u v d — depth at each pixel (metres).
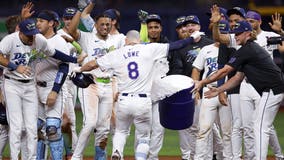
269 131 29.28
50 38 30.36
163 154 38.59
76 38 33.22
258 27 33.19
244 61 28.55
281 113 63.12
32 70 29.75
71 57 30.12
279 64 64.38
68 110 34.28
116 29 34.19
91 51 33.25
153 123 31.56
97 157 32.75
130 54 28.61
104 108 32.50
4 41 29.06
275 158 34.50
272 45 32.34
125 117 28.92
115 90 33.28
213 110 31.03
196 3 70.12
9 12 66.62
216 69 31.66
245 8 69.94
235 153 31.67
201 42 33.88
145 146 28.92
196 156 31.23
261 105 29.16
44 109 31.12
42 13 30.56
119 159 28.75
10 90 29.38
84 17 34.16
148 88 28.69
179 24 34.09
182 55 33.75
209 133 31.12
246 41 28.64
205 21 65.56
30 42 29.17
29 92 29.64
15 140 29.25
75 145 33.69
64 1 69.94
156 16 32.91
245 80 31.39
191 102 27.55
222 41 30.59
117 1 70.81
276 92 28.97
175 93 27.16
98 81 32.16
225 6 69.88
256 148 29.16
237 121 31.56
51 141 30.05
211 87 30.72
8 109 29.42
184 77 27.81
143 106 28.48
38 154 30.75
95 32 33.94
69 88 34.09
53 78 30.75
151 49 28.64
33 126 29.61
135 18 66.62
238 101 31.52
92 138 45.12
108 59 28.80
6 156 36.91
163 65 32.50
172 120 27.72
